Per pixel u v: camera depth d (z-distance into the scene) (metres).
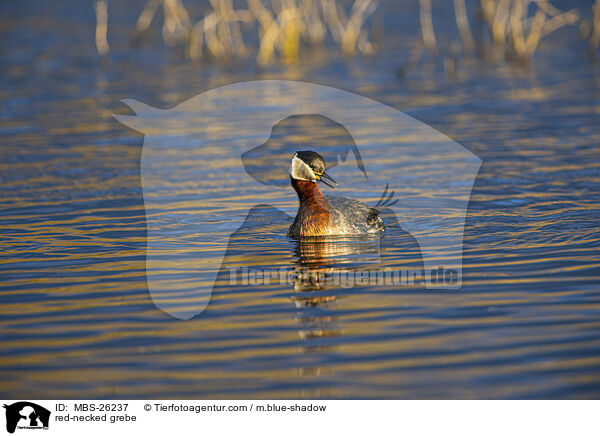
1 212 17.94
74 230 16.47
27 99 32.75
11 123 28.47
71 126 27.77
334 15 45.44
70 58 42.75
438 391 9.62
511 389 9.61
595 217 16.41
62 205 18.45
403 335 11.05
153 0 63.44
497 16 42.91
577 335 10.84
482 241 15.10
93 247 15.29
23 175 21.45
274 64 40.50
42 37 49.59
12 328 11.56
